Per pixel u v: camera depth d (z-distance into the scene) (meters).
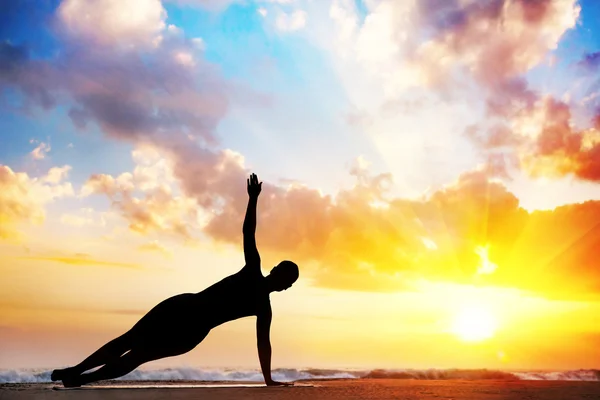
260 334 3.53
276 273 3.58
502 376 10.08
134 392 2.80
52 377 3.26
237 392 2.85
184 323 3.34
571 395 2.96
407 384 4.29
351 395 2.71
